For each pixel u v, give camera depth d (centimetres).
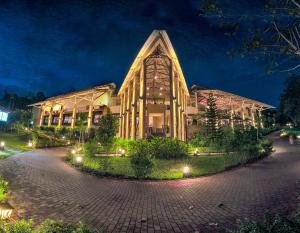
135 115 2869
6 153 1762
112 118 2464
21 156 1703
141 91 2586
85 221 559
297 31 477
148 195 850
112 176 1209
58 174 1170
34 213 592
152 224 554
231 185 996
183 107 3506
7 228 361
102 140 2220
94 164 1466
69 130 3734
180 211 656
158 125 3872
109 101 4294
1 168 1161
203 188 958
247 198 770
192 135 3703
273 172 1249
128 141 2183
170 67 2641
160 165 1541
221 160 1738
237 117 3894
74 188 903
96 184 1018
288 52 466
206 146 2498
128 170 1344
